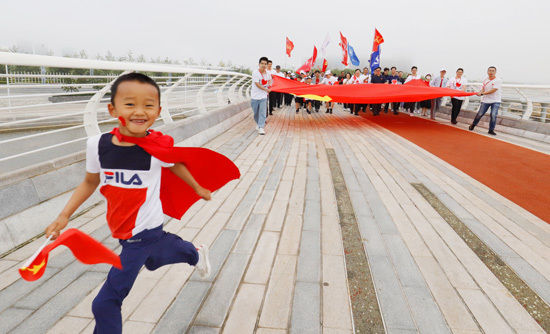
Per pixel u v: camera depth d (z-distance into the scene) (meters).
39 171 2.91
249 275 2.42
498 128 9.80
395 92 10.50
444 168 5.51
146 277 2.36
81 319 1.95
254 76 7.71
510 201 4.07
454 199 4.08
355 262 2.62
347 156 6.12
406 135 8.55
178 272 2.43
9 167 10.45
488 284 2.39
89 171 1.42
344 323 1.96
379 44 13.93
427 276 2.46
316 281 2.37
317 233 3.09
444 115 12.87
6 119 10.88
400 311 2.08
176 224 3.22
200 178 1.77
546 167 5.66
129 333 1.85
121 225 1.49
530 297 2.26
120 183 1.42
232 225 3.22
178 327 1.90
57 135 11.52
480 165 5.74
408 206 3.80
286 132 8.54
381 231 3.16
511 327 1.98
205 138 6.88
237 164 5.34
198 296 2.17
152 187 1.49
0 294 2.14
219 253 2.71
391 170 5.27
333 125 10.16
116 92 1.26
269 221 3.32
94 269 2.45
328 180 4.66
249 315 2.01
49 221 2.96
